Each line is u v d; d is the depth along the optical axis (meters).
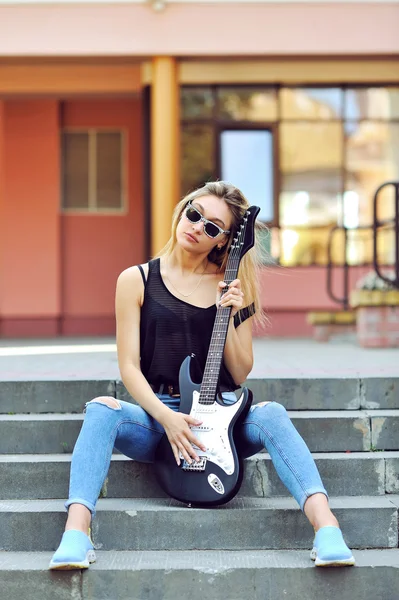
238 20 8.29
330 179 9.08
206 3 8.27
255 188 9.02
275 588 2.59
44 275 10.12
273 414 2.78
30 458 3.16
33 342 8.00
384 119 9.08
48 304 10.09
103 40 8.25
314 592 2.59
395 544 2.85
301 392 3.52
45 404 3.48
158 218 8.42
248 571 2.59
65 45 8.23
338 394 3.53
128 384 2.85
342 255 9.03
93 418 2.73
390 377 3.54
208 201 2.92
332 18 8.28
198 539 2.81
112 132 10.33
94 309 10.27
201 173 8.90
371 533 2.85
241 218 3.01
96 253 10.30
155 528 2.81
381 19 8.27
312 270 9.02
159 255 3.13
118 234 10.33
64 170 10.30
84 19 8.23
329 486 3.10
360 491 3.10
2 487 3.08
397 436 3.30
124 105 10.31
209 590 2.59
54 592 2.57
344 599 2.58
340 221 9.07
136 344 2.92
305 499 2.62
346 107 9.06
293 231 9.05
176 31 8.27
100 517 2.82
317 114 9.03
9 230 10.09
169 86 8.40
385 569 2.59
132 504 2.92
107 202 10.34
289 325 9.02
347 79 8.97
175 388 2.96
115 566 2.61
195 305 2.95
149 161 8.77
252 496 3.05
